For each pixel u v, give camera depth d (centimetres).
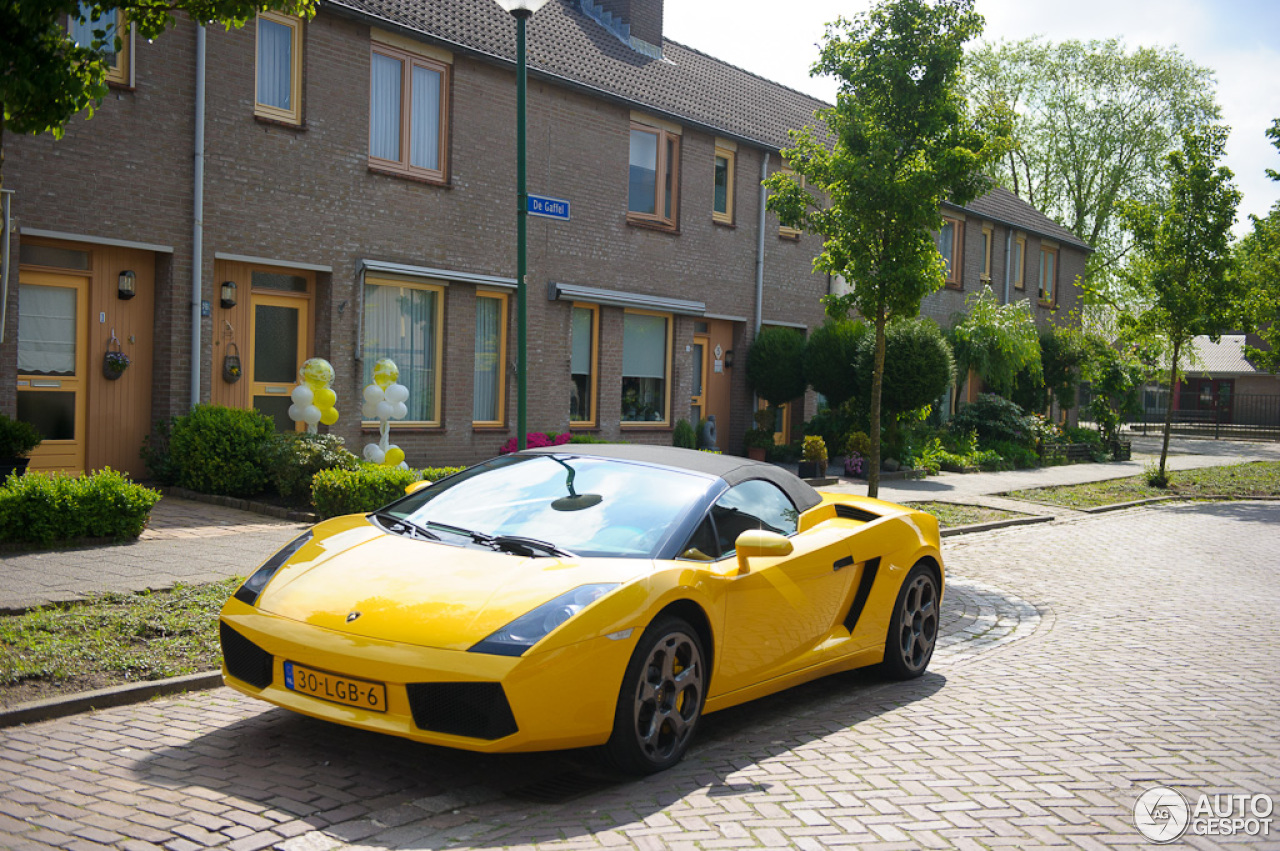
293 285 1235
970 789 409
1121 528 1390
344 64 1247
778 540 448
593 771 414
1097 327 3005
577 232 1567
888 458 1869
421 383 1390
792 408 2106
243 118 1145
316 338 1257
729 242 1867
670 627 411
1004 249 2758
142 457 1098
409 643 368
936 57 1042
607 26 1898
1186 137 1920
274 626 394
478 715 363
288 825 338
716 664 442
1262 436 4475
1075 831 369
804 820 368
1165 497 1809
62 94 468
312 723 446
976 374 2525
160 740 415
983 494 1644
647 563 423
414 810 361
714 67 2095
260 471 1036
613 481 490
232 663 416
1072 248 3133
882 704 542
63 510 763
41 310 1025
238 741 419
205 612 592
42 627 541
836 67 1091
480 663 358
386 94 1313
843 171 1040
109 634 540
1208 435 4538
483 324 1477
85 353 1055
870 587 562
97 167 1025
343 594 402
